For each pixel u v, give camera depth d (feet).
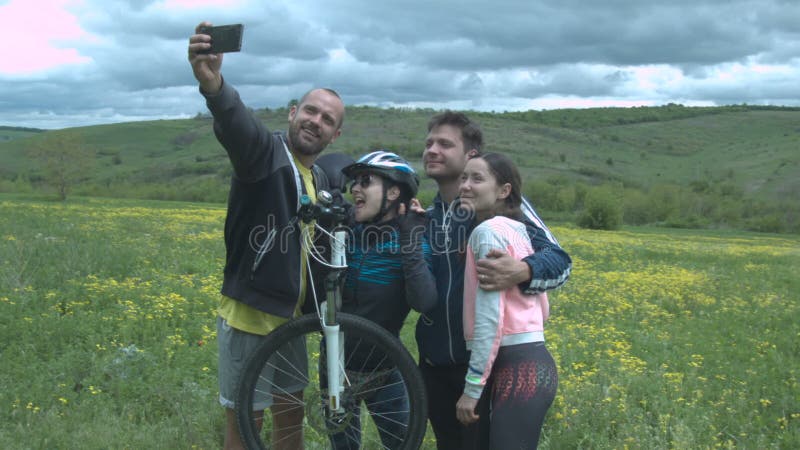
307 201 11.37
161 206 147.84
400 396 12.76
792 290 48.93
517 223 11.19
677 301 39.37
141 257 41.34
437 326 12.07
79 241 48.62
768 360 25.75
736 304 38.83
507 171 11.38
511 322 10.83
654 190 246.88
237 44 9.91
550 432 16.16
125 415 15.97
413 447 11.27
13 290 27.55
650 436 15.89
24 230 55.21
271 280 11.50
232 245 11.86
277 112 521.24
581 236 112.37
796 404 19.52
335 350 11.25
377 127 498.69
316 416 12.09
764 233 207.82
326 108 11.69
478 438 11.60
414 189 11.83
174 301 28.27
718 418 18.24
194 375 19.60
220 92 10.38
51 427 14.70
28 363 19.40
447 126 12.14
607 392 18.47
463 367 12.09
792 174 423.64
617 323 31.81
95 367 18.81
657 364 23.72
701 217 232.94
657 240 118.21
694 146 601.62
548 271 10.75
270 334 11.41
